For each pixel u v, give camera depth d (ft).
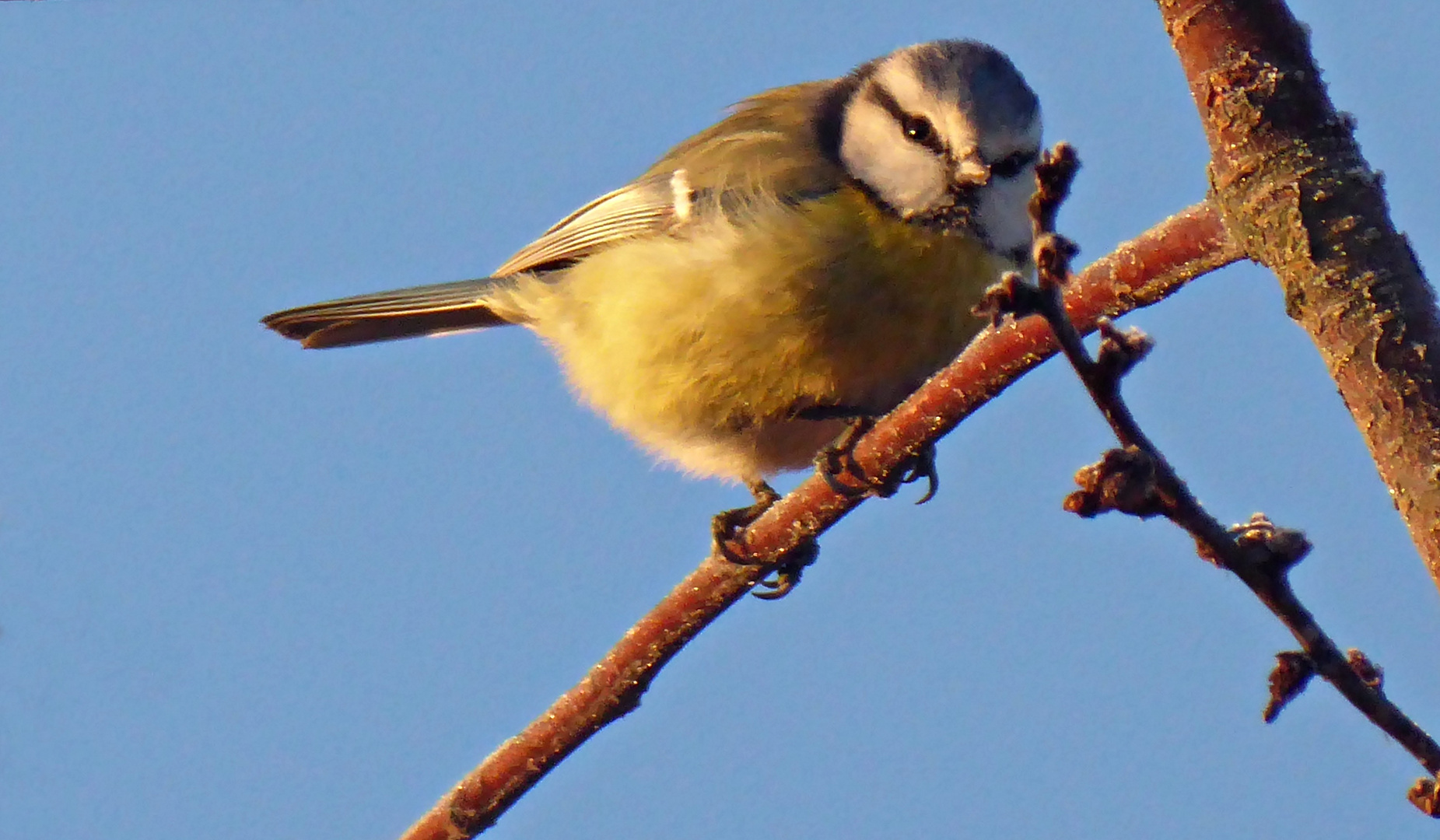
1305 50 13.35
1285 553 13.92
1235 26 13.37
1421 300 12.73
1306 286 12.96
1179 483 13.62
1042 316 13.23
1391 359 12.54
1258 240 13.32
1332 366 12.89
